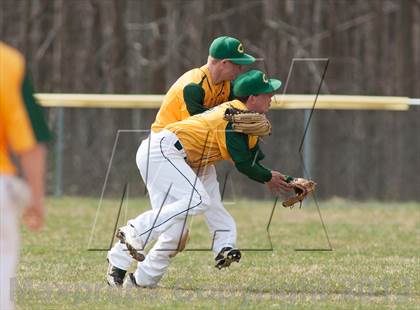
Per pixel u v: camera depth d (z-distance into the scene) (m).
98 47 60.47
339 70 59.69
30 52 60.97
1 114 12.29
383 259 24.80
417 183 48.62
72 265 23.16
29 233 29.77
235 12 60.47
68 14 60.16
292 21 61.22
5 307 12.52
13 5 61.00
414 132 48.78
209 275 21.94
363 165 49.16
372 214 37.69
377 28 60.31
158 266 19.92
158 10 60.31
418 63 59.31
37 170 12.38
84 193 46.06
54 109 47.38
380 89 59.69
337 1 61.00
